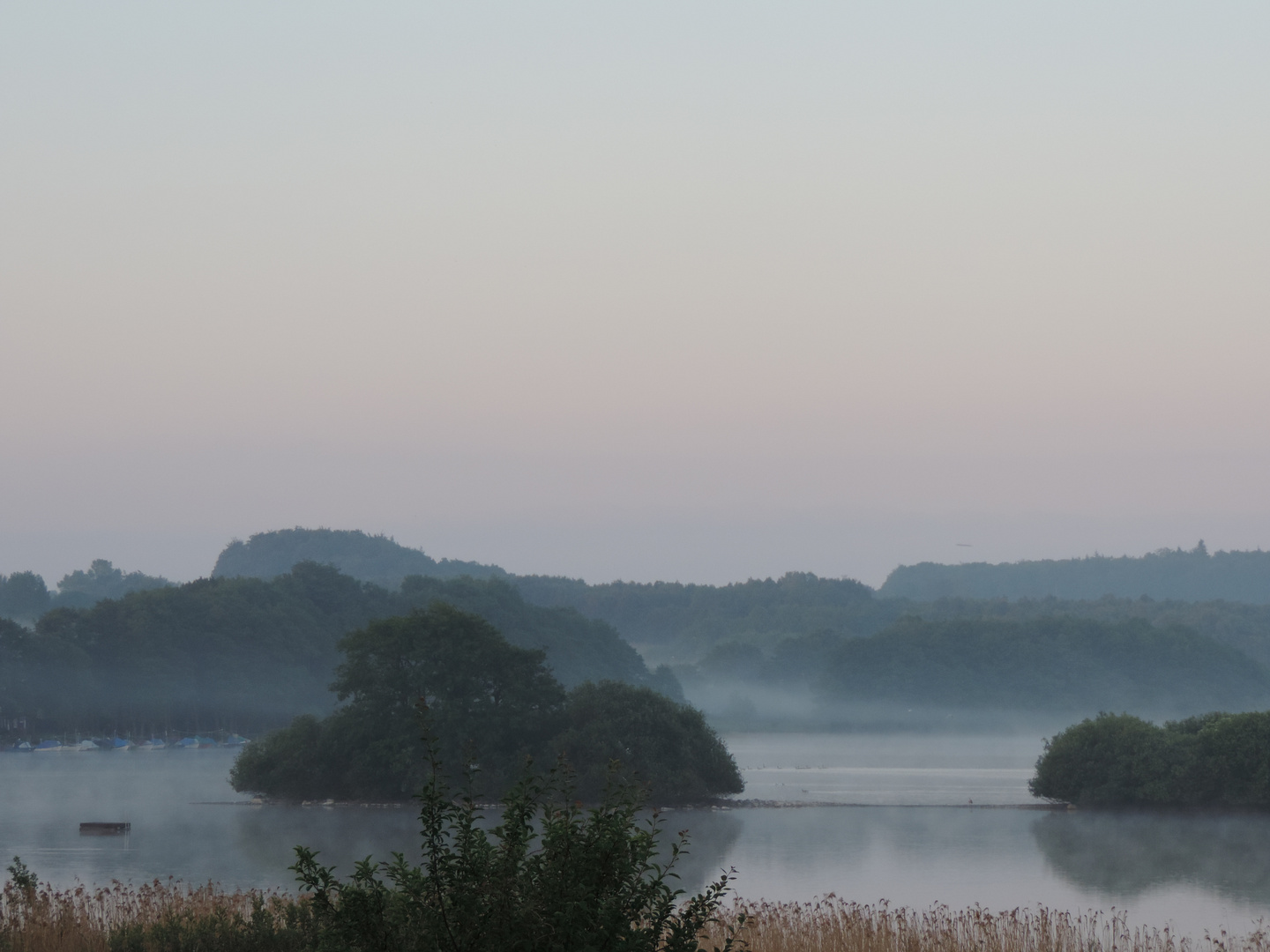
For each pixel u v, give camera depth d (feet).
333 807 355.15
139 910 121.08
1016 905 174.60
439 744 364.79
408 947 58.80
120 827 279.08
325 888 61.87
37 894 121.49
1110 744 339.98
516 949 57.72
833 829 289.33
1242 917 165.78
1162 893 189.26
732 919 127.54
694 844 255.50
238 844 252.83
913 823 303.07
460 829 61.72
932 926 128.67
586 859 60.08
